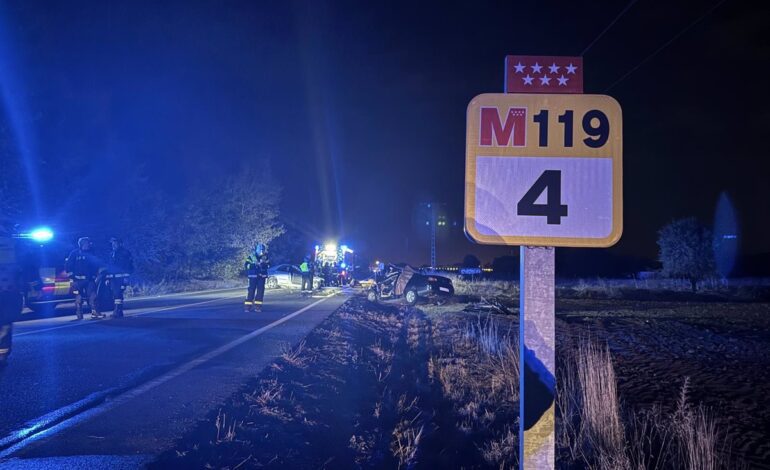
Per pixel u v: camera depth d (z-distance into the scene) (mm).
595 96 3064
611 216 3020
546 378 3010
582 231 3021
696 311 21406
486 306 20828
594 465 5297
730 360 11023
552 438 2994
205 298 23547
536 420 3008
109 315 14961
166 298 23625
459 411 7184
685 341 13445
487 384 8609
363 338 12969
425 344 12711
